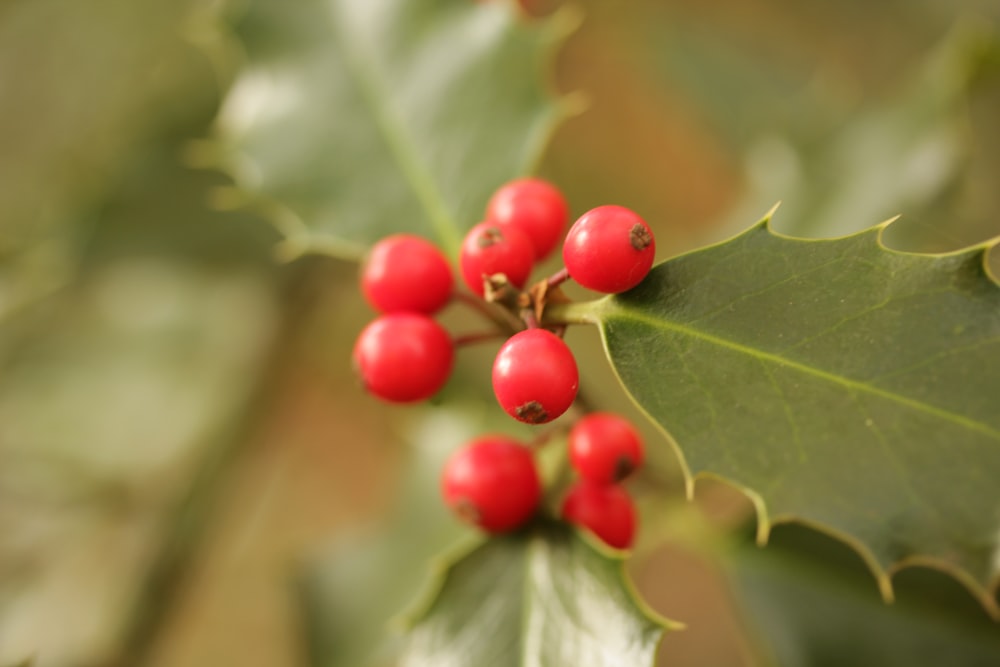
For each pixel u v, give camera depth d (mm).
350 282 354
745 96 308
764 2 414
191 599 337
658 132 384
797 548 223
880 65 383
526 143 213
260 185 217
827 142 260
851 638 217
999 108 323
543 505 202
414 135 216
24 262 266
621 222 178
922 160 246
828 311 180
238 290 329
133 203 286
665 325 181
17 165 323
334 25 222
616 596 192
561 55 393
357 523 385
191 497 305
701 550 225
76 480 306
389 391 193
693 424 179
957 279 178
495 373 178
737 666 331
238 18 224
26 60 341
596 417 195
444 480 200
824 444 179
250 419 326
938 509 178
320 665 242
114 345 333
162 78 300
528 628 194
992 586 177
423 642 196
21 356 324
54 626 283
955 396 178
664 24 327
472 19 219
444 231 211
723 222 267
